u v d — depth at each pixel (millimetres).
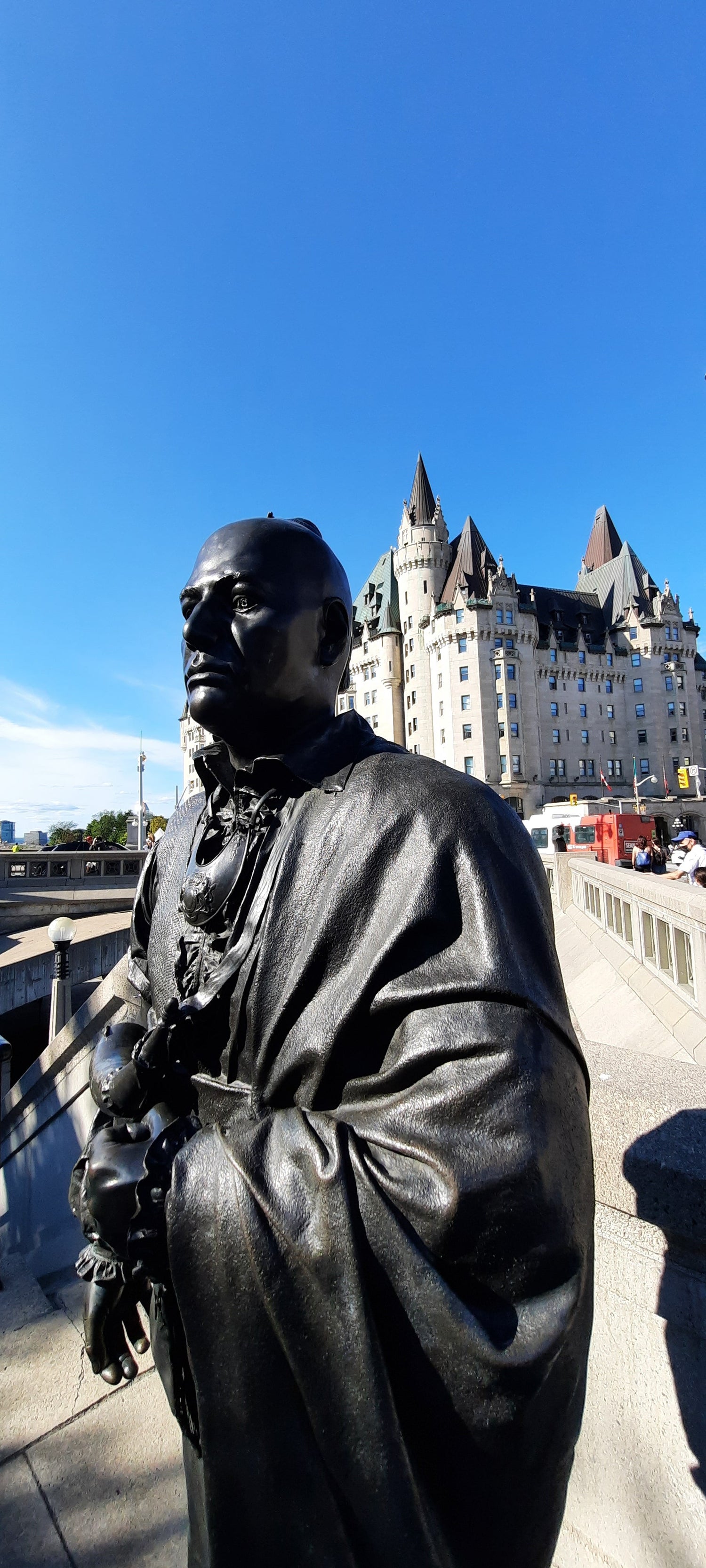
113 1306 1103
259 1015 1015
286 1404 763
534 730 59562
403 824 1010
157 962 1304
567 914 10188
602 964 7133
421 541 65125
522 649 60062
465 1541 700
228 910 1116
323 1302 739
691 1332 1454
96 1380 2326
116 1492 1909
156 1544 1780
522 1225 737
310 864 1065
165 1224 858
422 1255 740
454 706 58906
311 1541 748
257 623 1089
